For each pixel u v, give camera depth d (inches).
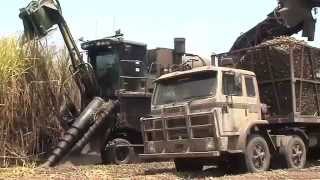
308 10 666.2
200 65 624.4
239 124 518.9
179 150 516.7
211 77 515.2
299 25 673.0
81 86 666.8
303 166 579.2
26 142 605.0
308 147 606.2
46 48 634.8
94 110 644.7
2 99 585.6
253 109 538.9
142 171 566.6
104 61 700.0
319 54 616.7
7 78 587.2
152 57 724.0
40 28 626.5
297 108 578.9
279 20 659.4
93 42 702.5
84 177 501.7
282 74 580.1
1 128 586.6
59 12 639.1
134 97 692.1
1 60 589.6
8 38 610.2
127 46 693.9
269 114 589.0
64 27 647.1
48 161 603.2
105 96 692.7
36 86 615.5
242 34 690.2
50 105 633.0
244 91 532.1
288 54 574.9
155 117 539.5
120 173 546.6
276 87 585.0
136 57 703.1
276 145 553.6
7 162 587.8
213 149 495.2
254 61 598.9
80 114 640.4
